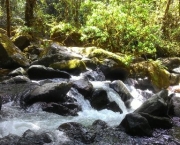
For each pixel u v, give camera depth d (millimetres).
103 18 10859
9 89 7375
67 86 7113
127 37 10648
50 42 11539
